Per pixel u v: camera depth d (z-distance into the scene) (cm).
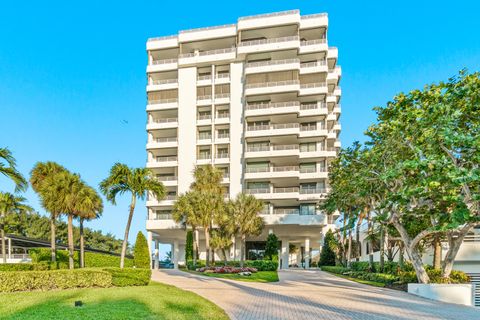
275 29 5062
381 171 2088
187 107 5162
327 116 5147
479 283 2536
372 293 1831
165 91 5341
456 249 1939
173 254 6000
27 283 1593
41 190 2884
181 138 5100
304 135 4809
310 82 5016
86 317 990
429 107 1752
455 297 1670
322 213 4538
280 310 1272
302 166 4953
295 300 1534
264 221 4328
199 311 1156
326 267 4069
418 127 1814
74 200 2856
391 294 1800
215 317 1080
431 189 1733
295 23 4897
